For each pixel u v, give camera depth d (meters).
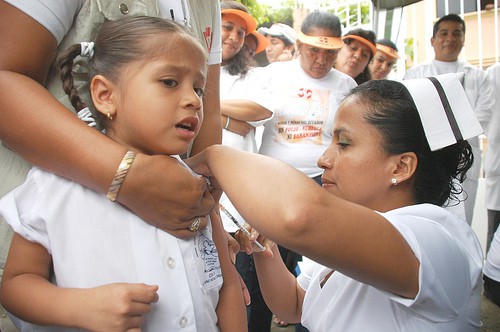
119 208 1.07
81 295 0.97
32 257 1.05
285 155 3.11
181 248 1.10
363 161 1.17
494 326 3.26
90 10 1.16
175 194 1.02
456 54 4.63
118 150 0.99
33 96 1.00
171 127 1.06
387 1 4.94
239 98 2.84
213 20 1.55
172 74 1.05
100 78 1.08
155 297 0.99
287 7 7.87
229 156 1.00
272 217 0.84
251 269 2.61
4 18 1.03
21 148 1.02
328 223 0.84
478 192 4.84
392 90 1.17
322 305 1.23
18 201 1.05
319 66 3.13
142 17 1.11
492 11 6.18
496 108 4.30
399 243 0.91
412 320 1.03
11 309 1.03
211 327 1.16
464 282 1.05
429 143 1.14
